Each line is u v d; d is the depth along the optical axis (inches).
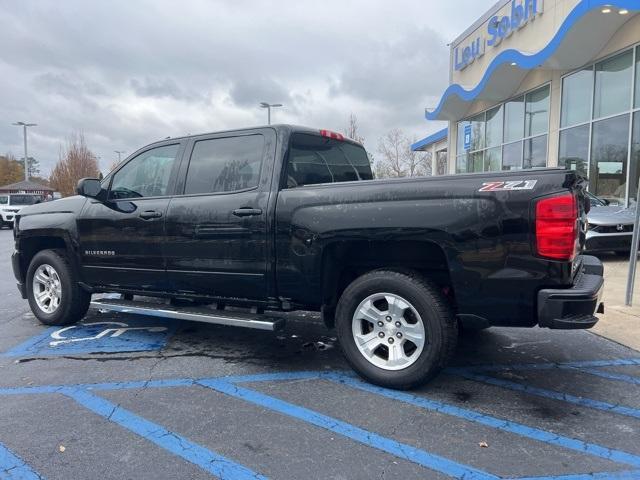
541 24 534.9
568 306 128.1
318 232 154.8
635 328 211.0
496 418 134.6
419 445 120.9
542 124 565.9
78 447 120.6
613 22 417.1
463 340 203.5
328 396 149.6
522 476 107.7
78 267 215.2
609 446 119.8
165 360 182.7
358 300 154.5
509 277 133.8
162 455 117.0
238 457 116.0
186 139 193.0
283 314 252.5
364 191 150.5
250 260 168.4
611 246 363.3
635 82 427.2
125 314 255.3
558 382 158.9
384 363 153.3
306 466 112.2
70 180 2043.6
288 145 172.2
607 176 464.4
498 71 549.6
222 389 155.3
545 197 129.6
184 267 183.3
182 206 182.9
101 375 167.9
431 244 149.7
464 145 766.5
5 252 591.2
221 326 229.8
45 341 207.2
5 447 120.9
